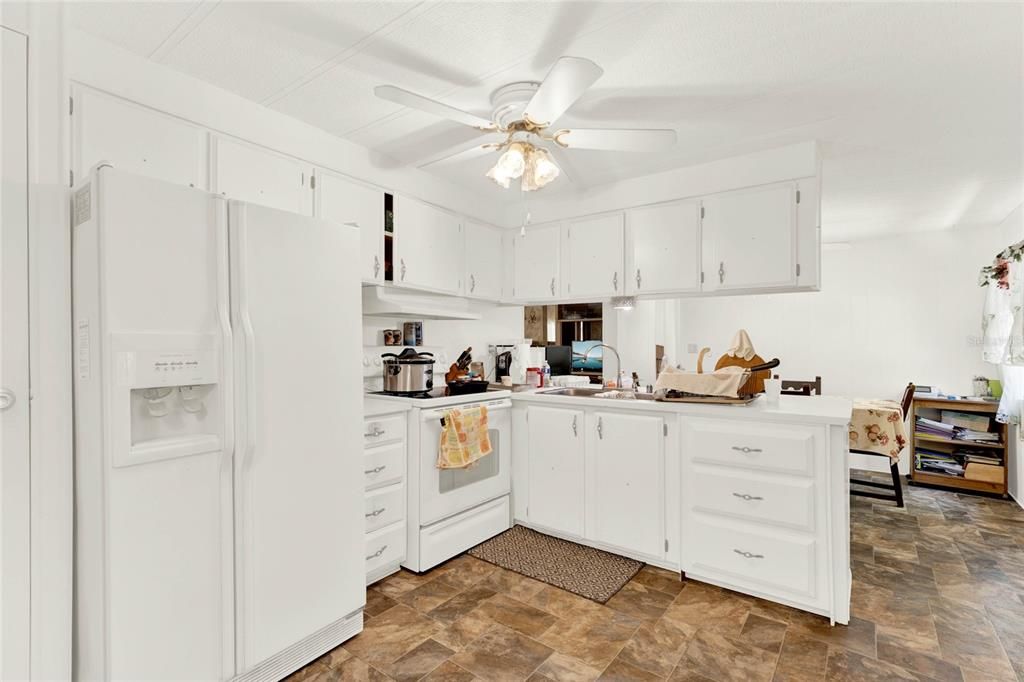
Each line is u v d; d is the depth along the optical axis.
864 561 2.73
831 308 4.99
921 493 4.04
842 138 2.51
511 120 2.04
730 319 5.49
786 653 1.88
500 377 3.83
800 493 2.13
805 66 1.85
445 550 2.67
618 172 3.05
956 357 4.45
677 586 2.41
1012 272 3.45
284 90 2.06
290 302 1.74
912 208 3.73
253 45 1.74
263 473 1.66
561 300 3.49
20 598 1.34
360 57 1.81
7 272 1.35
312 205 2.40
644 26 1.61
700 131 2.43
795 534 2.16
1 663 1.32
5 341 1.34
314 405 1.81
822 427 2.10
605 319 4.57
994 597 2.32
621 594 2.33
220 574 1.55
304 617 1.77
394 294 2.94
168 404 1.50
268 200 2.22
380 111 2.25
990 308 3.81
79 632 1.42
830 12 1.54
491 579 2.48
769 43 1.71
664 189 3.02
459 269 3.30
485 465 2.97
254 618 1.62
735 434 2.30
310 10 1.55
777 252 2.64
